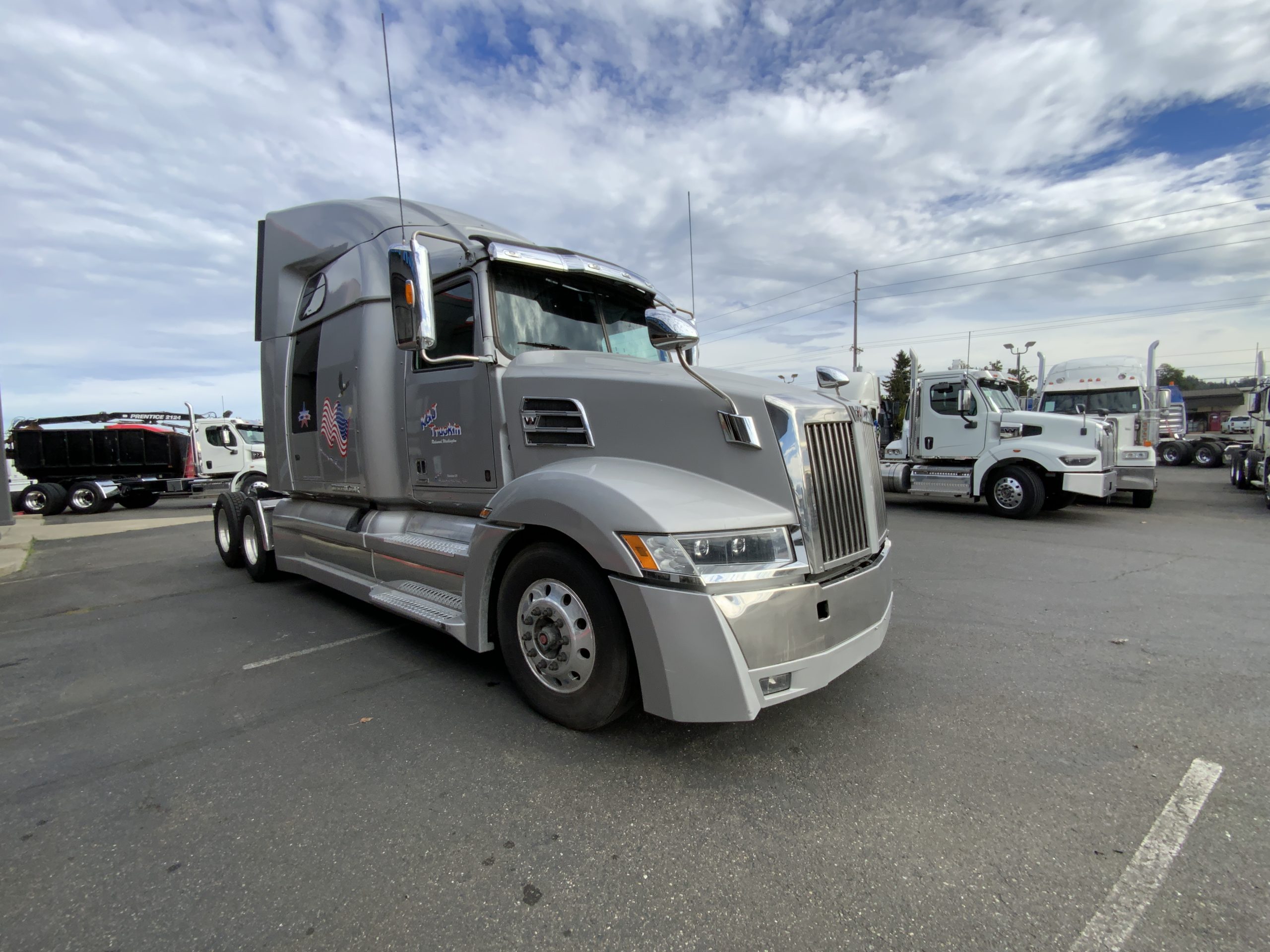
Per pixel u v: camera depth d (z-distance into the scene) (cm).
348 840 230
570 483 292
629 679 281
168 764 289
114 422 1897
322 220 542
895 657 400
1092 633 446
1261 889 197
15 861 223
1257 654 399
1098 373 1421
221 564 812
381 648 448
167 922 192
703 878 207
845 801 249
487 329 379
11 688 389
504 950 180
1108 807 241
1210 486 1636
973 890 200
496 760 285
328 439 522
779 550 272
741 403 288
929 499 1362
